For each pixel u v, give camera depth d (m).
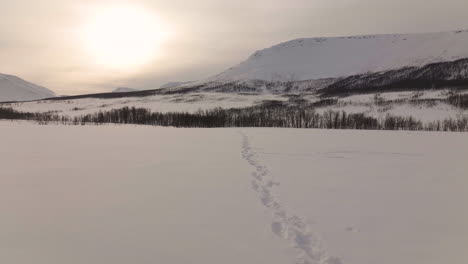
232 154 15.29
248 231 5.98
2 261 4.80
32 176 10.44
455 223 6.37
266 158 14.26
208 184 9.41
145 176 10.45
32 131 29.77
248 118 61.19
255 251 5.18
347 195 8.34
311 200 7.91
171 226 6.20
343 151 16.38
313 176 10.58
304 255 5.05
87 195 8.27
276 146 18.42
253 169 11.59
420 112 62.69
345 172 11.22
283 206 7.44
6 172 11.09
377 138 22.69
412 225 6.27
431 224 6.32
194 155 14.95
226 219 6.60
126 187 9.07
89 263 4.76
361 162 13.23
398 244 5.43
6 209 7.15
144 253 5.08
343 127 53.41
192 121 57.62
